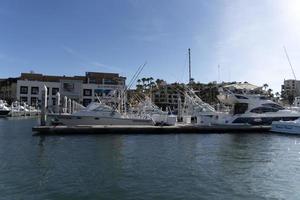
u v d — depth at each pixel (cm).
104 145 3381
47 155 2741
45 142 3544
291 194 1730
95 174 2098
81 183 1889
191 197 1662
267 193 1741
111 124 4966
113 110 5006
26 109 12388
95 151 2988
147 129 4591
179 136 4353
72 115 4862
